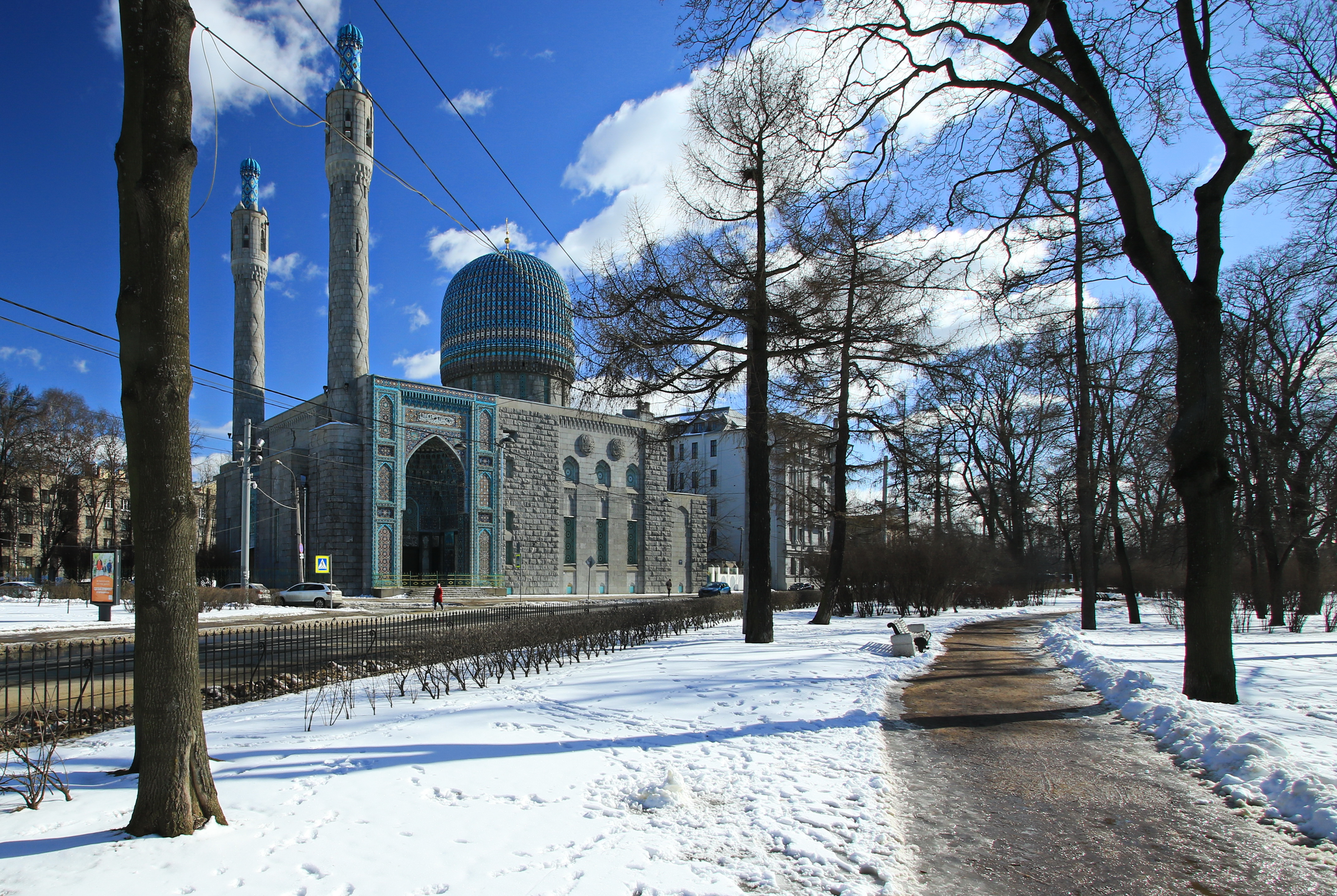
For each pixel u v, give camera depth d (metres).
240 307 68.00
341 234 52.34
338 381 51.19
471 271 65.19
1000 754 8.34
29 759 7.00
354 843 5.42
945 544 33.81
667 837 5.61
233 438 65.81
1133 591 27.11
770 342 18.73
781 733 8.92
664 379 17.83
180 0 6.04
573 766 7.43
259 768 7.40
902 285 18.33
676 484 81.19
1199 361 11.00
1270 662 14.39
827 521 25.11
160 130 5.89
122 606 35.59
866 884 4.91
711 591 59.28
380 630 24.56
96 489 65.00
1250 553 25.28
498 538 55.69
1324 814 5.94
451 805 6.28
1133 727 9.62
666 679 12.56
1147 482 35.47
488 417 56.16
